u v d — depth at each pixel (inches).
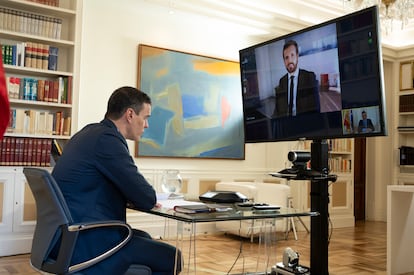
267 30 236.2
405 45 297.0
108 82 200.7
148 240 80.7
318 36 113.4
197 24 226.5
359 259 172.9
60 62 185.9
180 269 79.7
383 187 312.7
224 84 235.0
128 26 206.4
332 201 270.1
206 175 229.1
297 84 120.5
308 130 118.2
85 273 72.2
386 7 184.9
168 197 99.3
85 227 69.4
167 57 215.6
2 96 41.8
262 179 251.1
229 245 193.8
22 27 171.5
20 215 166.1
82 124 193.6
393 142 306.3
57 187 67.6
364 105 103.0
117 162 76.2
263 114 133.3
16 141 166.9
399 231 148.3
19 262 151.3
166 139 214.2
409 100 296.8
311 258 117.5
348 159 283.1
